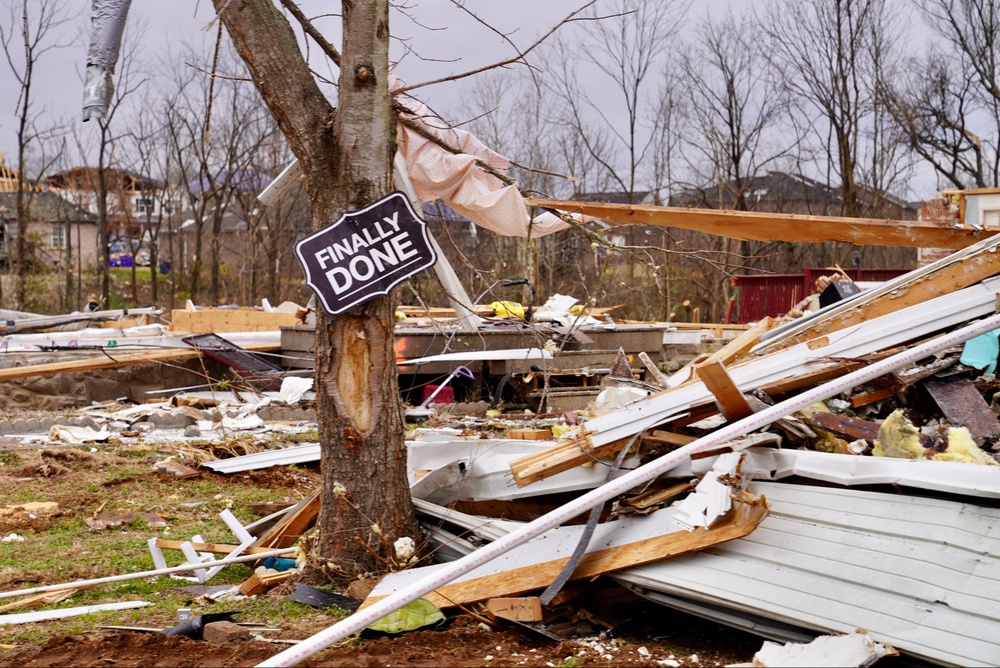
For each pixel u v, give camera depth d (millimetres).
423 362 15227
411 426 13758
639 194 39375
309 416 15133
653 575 5406
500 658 5070
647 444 6184
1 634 5730
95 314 24609
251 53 6371
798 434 5953
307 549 6844
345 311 6324
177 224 57500
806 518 5227
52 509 9156
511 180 7688
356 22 6340
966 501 4848
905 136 40281
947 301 6379
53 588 6465
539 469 6176
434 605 5730
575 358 16547
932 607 4547
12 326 23266
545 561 5816
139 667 5004
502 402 16094
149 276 55781
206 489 10273
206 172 45969
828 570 4926
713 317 30688
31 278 41531
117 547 7922
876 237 7391
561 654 5129
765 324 7809
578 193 38562
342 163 6375
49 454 11531
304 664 4977
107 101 6660
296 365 18312
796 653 4551
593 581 5730
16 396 16859
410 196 7816
